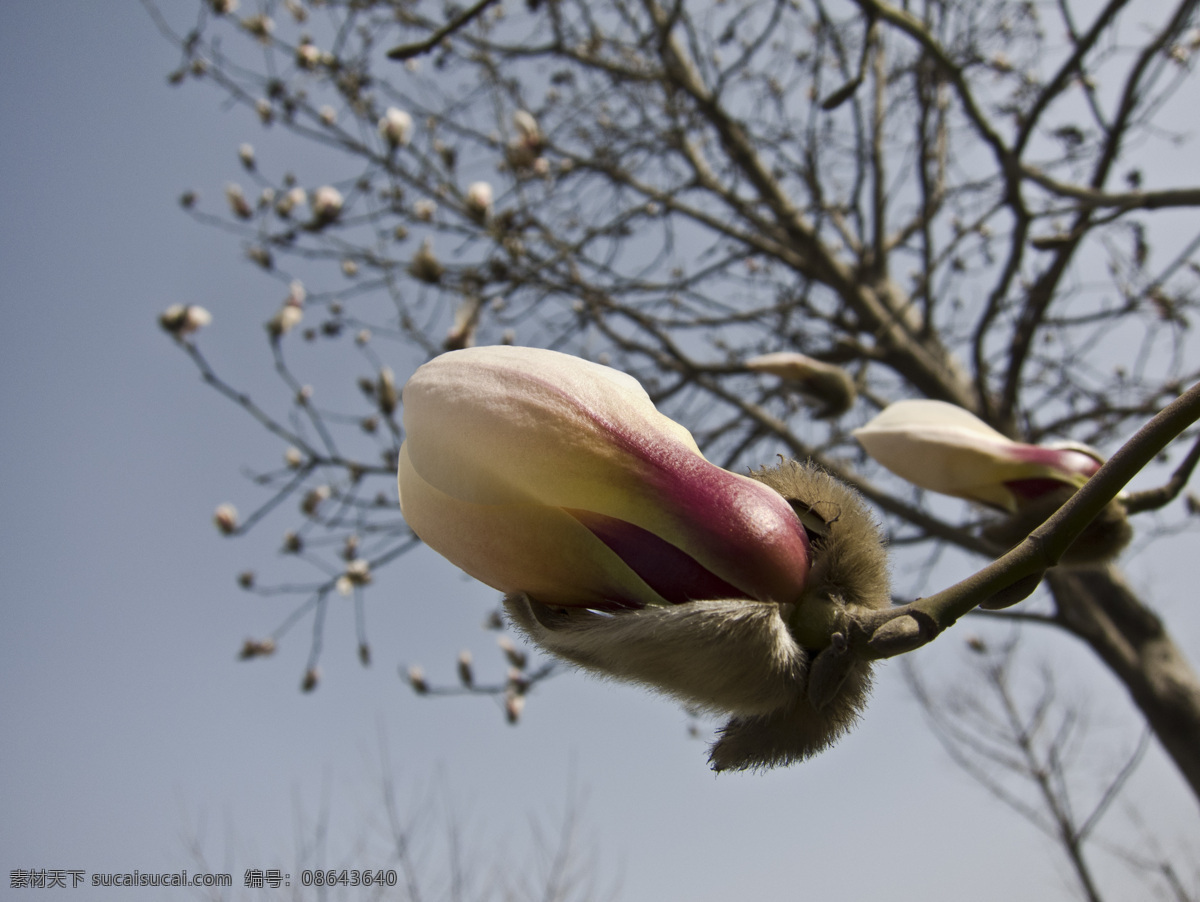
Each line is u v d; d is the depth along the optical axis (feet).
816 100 3.54
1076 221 2.54
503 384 0.64
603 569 0.65
